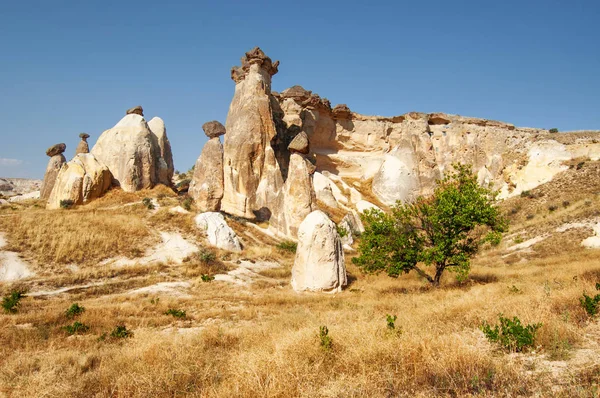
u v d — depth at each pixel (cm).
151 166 3594
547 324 602
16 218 2353
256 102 3656
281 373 507
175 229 2530
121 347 796
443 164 4638
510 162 4206
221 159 3512
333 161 4678
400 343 564
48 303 1390
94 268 1942
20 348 817
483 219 1459
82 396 547
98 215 2597
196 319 1127
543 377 440
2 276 1783
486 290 1172
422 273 1584
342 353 577
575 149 3866
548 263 2002
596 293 797
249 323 1057
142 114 3991
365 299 1384
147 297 1505
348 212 3472
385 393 445
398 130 4953
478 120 4703
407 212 1592
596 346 537
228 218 2989
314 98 4534
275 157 3681
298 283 1706
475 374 455
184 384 548
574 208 2953
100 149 3628
